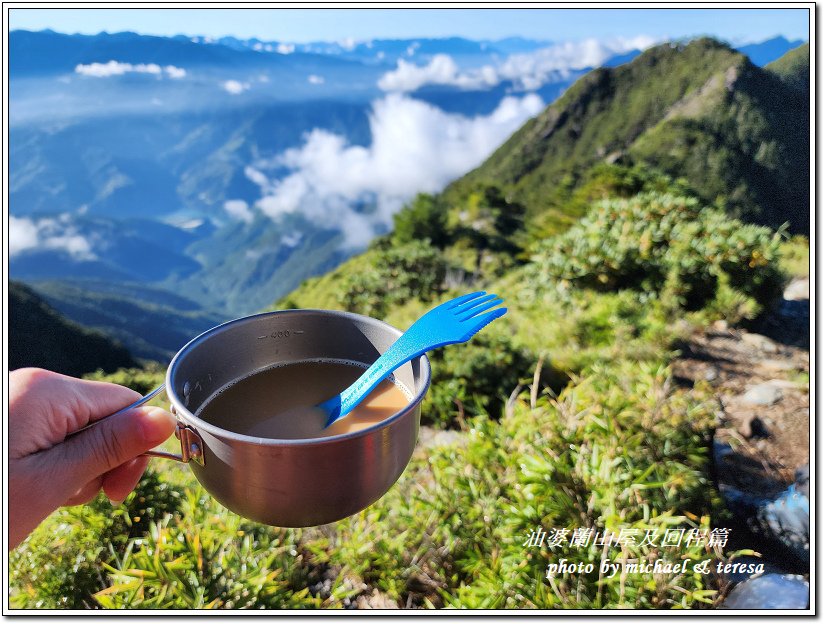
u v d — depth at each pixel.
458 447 2.61
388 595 2.30
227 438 0.70
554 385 3.92
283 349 1.01
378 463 0.75
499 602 1.94
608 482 2.09
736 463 3.15
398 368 0.92
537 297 6.34
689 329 5.17
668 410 2.88
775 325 5.39
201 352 0.89
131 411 0.92
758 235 5.85
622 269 5.98
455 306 0.88
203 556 2.07
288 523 0.76
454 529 2.29
